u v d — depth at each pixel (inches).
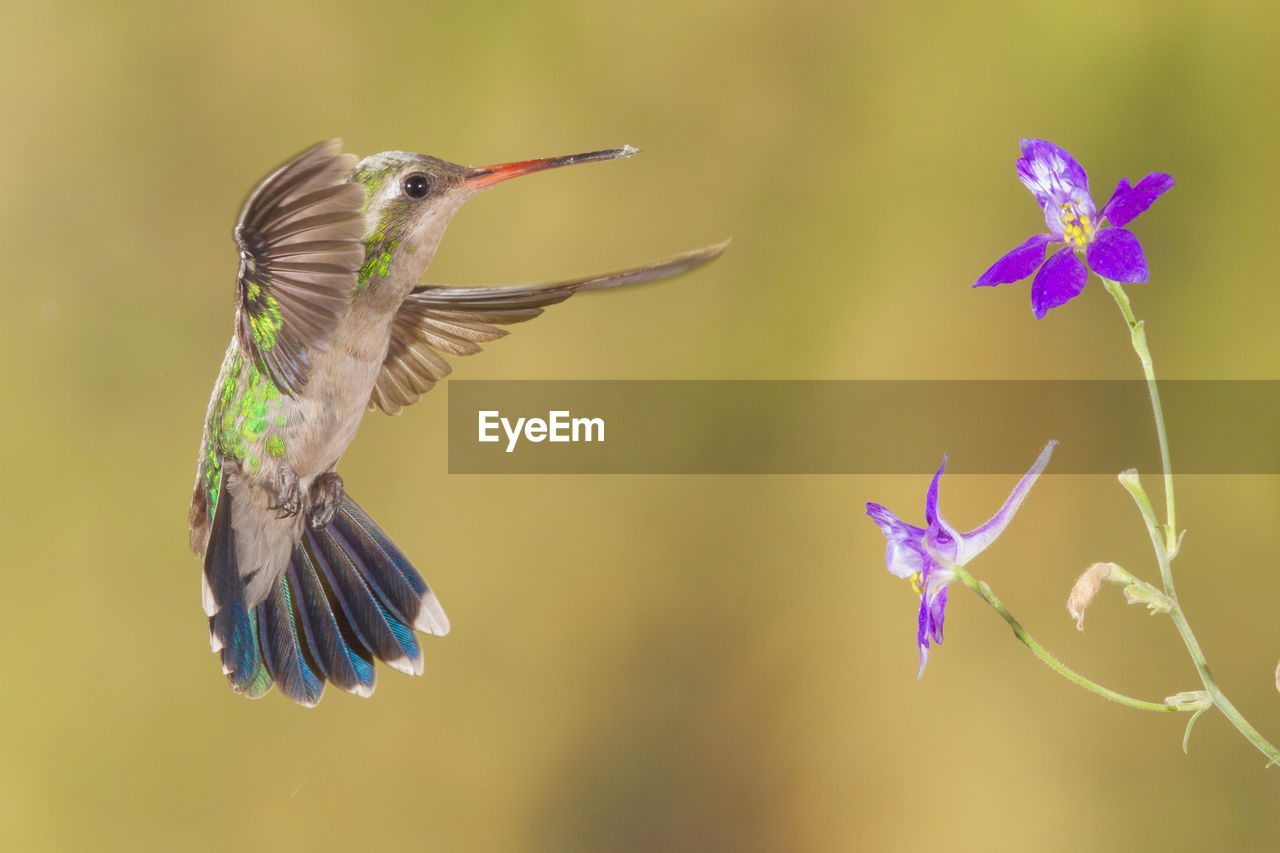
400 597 85.7
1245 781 99.8
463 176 85.4
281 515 85.6
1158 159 110.7
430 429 112.0
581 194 114.2
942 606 83.8
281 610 85.7
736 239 114.4
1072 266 83.7
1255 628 102.2
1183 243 109.6
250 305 84.4
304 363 84.4
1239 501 104.9
